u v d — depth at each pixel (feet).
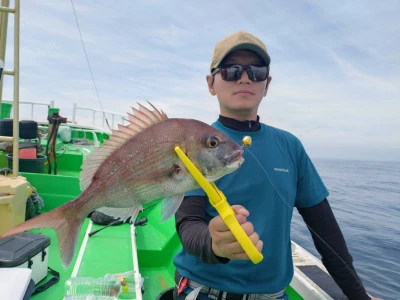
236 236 3.72
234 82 6.34
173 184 4.52
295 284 9.16
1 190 9.09
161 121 4.72
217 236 3.93
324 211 6.97
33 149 15.66
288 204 6.31
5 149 15.12
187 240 5.21
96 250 9.84
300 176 6.88
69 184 13.93
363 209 47.65
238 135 6.35
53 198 13.80
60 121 17.21
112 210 4.79
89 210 4.77
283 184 6.26
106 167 4.76
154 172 4.58
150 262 11.62
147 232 13.07
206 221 5.95
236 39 6.23
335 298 7.96
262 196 6.07
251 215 6.00
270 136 6.61
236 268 5.96
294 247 11.61
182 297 6.29
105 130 26.27
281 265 6.18
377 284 18.83
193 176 4.15
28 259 7.83
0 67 10.09
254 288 5.98
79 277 8.04
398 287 18.48
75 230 4.72
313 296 8.20
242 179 6.07
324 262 7.16
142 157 4.63
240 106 6.36
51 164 18.04
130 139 4.72
